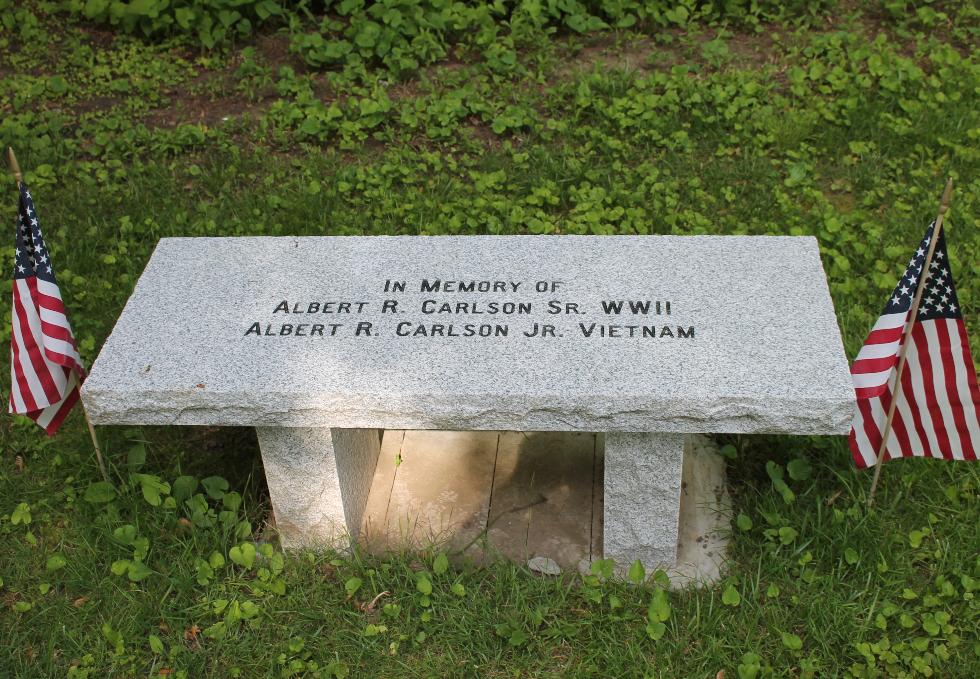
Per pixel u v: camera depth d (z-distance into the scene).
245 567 2.10
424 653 1.99
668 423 1.90
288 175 3.02
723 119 3.12
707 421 1.90
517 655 1.97
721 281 2.09
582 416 1.90
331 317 2.04
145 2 3.45
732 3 3.54
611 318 2.02
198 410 1.94
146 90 3.33
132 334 2.03
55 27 3.59
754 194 2.88
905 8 3.58
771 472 2.17
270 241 2.23
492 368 1.93
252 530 2.21
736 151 3.03
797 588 2.04
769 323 2.00
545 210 2.89
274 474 2.06
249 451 2.34
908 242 2.73
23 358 2.04
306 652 1.99
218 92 3.33
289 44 3.49
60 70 3.42
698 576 2.09
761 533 2.15
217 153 3.10
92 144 3.14
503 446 2.33
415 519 2.21
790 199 2.88
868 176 2.92
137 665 1.98
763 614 2.00
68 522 2.20
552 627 2.00
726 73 3.30
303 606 2.04
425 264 2.16
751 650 1.95
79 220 2.87
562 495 2.23
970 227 2.77
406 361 1.95
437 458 2.31
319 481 2.06
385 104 3.13
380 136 3.11
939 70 3.24
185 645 2.01
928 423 2.05
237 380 1.93
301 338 2.01
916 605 2.02
